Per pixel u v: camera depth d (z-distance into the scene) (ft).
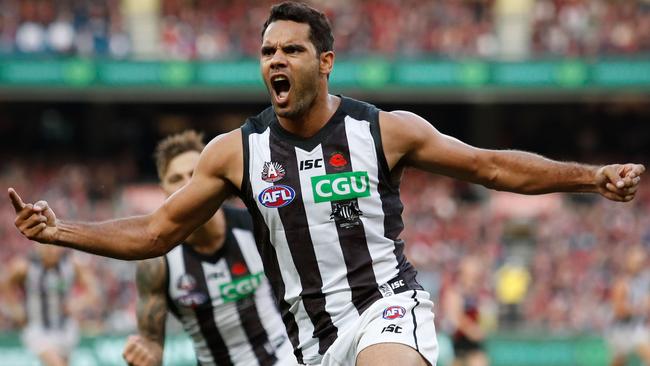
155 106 214.07
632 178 32.07
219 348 47.70
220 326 47.03
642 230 161.27
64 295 90.22
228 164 33.73
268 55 32.96
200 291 46.24
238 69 184.03
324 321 33.68
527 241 164.14
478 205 177.99
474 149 33.37
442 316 116.67
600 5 189.26
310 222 33.19
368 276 33.40
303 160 33.27
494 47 184.65
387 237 33.60
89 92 196.75
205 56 184.34
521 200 174.91
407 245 157.79
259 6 191.83
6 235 155.12
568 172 32.96
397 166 33.50
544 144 214.48
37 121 211.20
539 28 186.50
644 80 180.34
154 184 203.31
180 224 33.71
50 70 182.19
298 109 32.81
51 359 89.35
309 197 33.12
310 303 33.76
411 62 182.50
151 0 191.01
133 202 182.60
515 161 33.22
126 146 213.46
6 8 184.44
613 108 211.41
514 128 214.90
